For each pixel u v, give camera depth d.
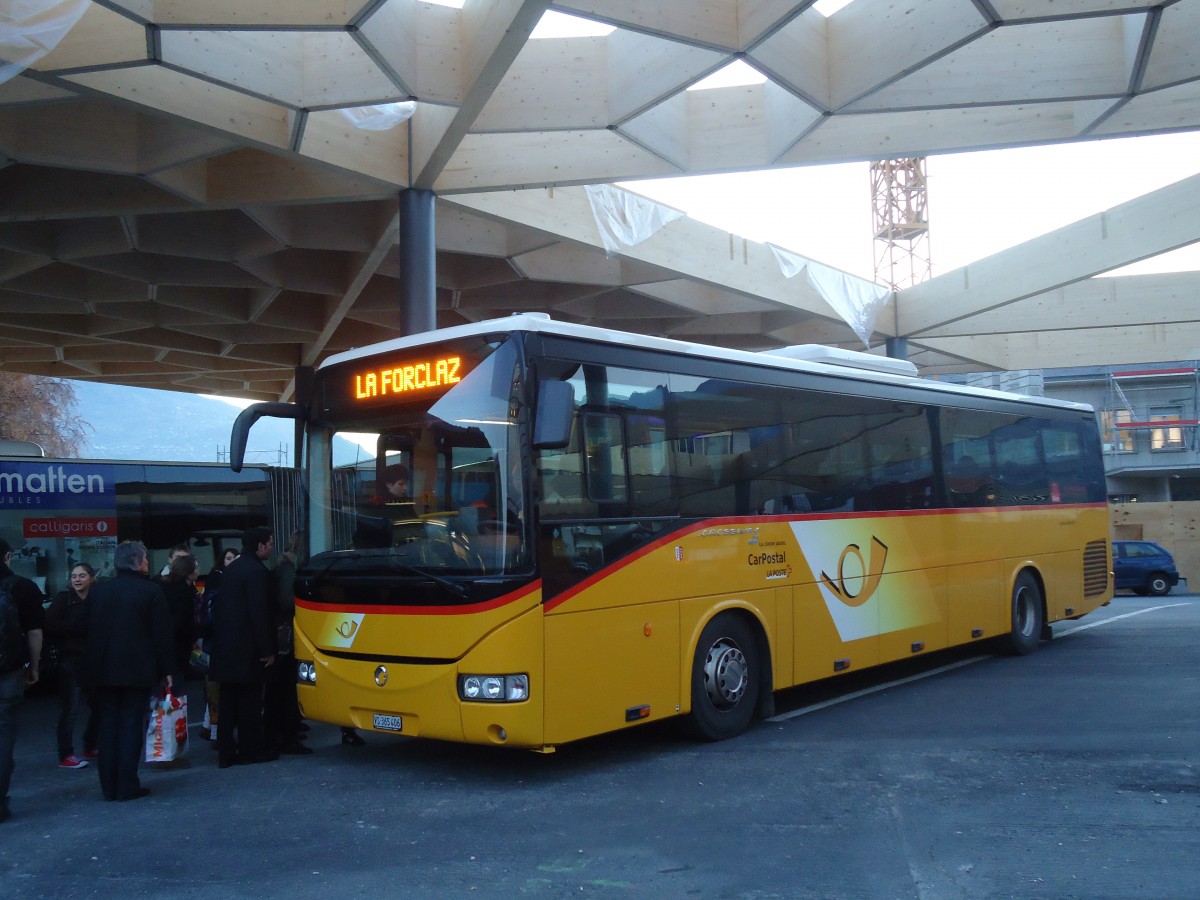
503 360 7.34
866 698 10.55
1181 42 10.95
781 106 12.61
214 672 8.33
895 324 23.08
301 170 13.33
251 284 18.38
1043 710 9.66
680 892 5.18
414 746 8.98
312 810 6.93
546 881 5.38
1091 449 15.55
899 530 11.02
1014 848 5.76
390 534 7.66
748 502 9.07
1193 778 7.16
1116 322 22.11
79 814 7.05
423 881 5.43
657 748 8.44
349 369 8.22
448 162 13.22
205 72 9.54
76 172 13.60
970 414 12.66
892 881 5.27
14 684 7.02
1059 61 11.31
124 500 16.11
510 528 7.09
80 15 8.32
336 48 10.51
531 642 6.98
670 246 18.06
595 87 11.54
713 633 8.60
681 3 9.77
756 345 26.38
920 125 12.95
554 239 16.00
